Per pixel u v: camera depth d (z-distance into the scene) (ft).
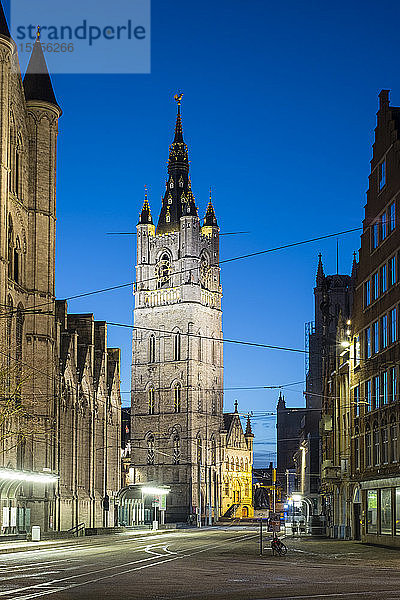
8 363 222.48
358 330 216.33
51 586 85.40
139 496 374.84
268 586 87.35
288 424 626.64
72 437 284.00
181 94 648.38
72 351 288.92
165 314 595.47
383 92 198.59
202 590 82.48
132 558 137.80
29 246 252.62
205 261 611.47
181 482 565.53
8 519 216.74
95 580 93.09
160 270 605.73
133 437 590.96
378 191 200.95
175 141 637.30
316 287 431.43
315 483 372.79
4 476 203.41
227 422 628.28
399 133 186.70
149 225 615.57
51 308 255.50
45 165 258.98
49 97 261.65
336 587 86.12
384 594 78.23
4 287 221.87
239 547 184.34
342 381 246.27
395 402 181.16
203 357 593.83
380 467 191.21
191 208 603.67
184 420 573.74
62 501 268.00
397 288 181.88
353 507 227.81
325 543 205.36
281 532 324.39
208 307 604.90
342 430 244.01
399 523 178.50
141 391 594.24
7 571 106.63
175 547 183.62
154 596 76.18
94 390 317.22
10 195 236.22
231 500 613.93
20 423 233.14
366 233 211.20
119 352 359.87
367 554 154.20
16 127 245.24
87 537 252.83
